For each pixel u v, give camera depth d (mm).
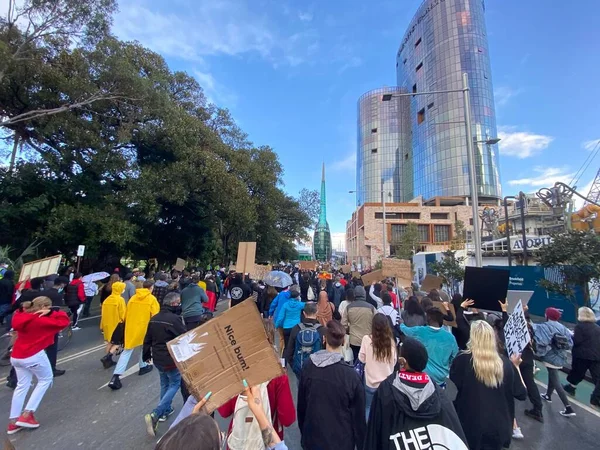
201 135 20453
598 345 5281
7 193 14922
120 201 17047
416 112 98312
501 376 2910
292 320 6719
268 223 30438
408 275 10922
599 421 5012
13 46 13625
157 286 9789
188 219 24484
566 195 18672
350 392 2695
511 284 15336
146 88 16031
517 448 4199
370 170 115062
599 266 8375
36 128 15453
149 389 5910
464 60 85562
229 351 2199
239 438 2391
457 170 82000
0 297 8773
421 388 2326
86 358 7770
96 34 14523
